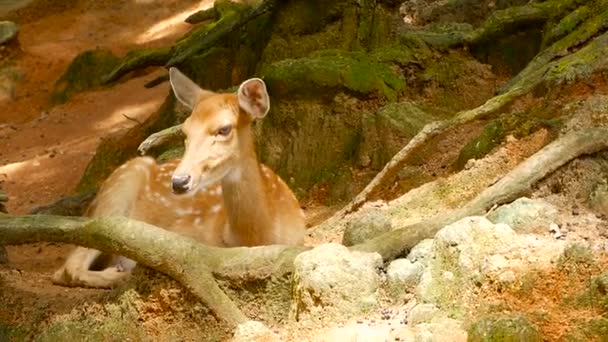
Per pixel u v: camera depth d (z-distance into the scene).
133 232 7.64
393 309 6.82
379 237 7.64
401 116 11.45
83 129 20.47
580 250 6.58
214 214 9.38
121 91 21.98
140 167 10.07
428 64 12.57
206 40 15.26
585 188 7.85
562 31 11.29
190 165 8.09
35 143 20.14
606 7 11.12
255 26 14.95
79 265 9.00
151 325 7.68
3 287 8.59
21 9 26.09
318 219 10.98
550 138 9.04
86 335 7.74
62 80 22.34
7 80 22.80
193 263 7.54
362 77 11.99
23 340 8.03
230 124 8.27
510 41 12.51
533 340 5.98
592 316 6.18
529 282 6.51
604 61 9.84
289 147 12.12
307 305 6.92
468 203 8.04
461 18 14.35
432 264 6.87
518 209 7.38
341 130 11.93
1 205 10.98
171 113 15.53
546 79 10.00
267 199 8.79
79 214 13.48
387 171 10.05
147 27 24.73
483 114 9.95
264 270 7.43
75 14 25.80
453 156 10.41
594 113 8.79
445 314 6.53
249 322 7.02
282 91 12.12
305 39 13.98
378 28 13.70
